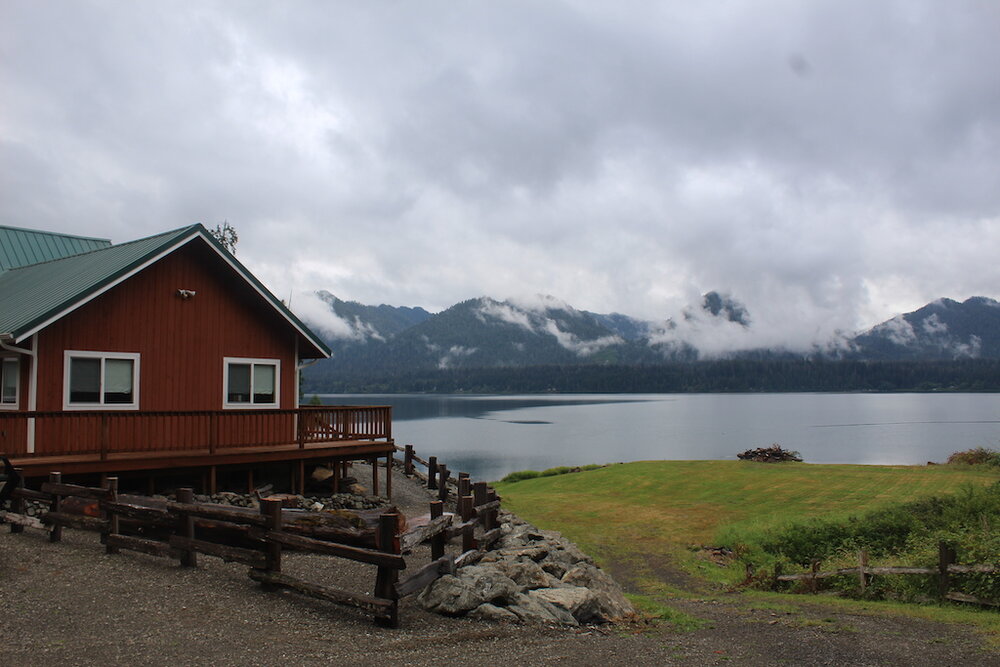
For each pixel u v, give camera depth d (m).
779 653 8.25
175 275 18.53
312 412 19.36
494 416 149.75
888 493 28.09
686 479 34.16
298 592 9.15
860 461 64.25
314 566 11.24
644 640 8.61
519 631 8.46
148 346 17.91
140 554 10.73
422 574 8.93
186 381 18.58
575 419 138.12
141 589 8.96
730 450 76.56
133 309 17.69
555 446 81.31
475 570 9.57
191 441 17.09
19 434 15.65
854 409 176.00
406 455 26.23
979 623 10.21
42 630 7.42
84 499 11.16
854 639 9.03
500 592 9.13
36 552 10.59
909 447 78.50
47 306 16.00
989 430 104.38
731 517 25.30
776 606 11.97
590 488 33.25
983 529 15.34
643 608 11.07
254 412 17.84
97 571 9.70
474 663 7.16
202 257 19.05
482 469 58.81
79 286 16.75
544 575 10.41
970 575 12.55
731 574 17.31
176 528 10.30
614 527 23.77
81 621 7.75
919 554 15.12
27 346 15.95
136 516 10.54
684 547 20.91
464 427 114.06
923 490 28.28
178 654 6.94
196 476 17.78
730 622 10.15
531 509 27.27
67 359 16.52
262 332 20.27
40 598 8.45
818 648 8.52
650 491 31.52
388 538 8.45
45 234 26.27
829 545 18.56
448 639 7.91
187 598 8.70
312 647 7.36
